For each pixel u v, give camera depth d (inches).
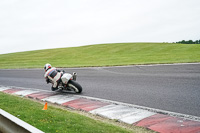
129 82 380.8
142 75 430.3
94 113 234.8
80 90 341.4
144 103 254.2
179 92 283.9
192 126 174.9
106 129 174.7
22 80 553.6
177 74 398.3
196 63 495.8
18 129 136.3
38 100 327.6
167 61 601.6
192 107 223.8
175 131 167.8
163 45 1382.9
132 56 930.7
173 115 206.4
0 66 1060.5
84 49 1635.1
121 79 415.8
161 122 189.5
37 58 1323.8
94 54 1252.5
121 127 184.7
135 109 234.7
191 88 296.0
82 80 451.8
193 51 925.2
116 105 256.4
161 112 218.1
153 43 1593.3
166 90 300.8
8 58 1546.5
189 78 355.9
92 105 265.9
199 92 273.9
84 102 284.0
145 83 358.0
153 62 603.5
